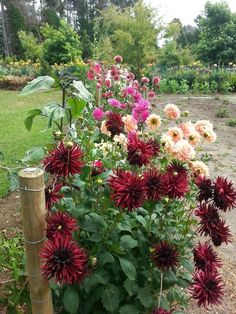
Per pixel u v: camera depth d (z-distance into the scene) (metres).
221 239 1.68
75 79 2.06
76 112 2.05
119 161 2.01
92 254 1.69
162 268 1.62
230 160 5.82
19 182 1.43
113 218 1.79
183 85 14.92
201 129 2.15
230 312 2.34
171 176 1.63
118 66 7.03
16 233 3.01
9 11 32.44
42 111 2.00
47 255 1.37
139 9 16.62
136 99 4.50
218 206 1.71
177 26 18.81
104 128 2.17
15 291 1.86
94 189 1.87
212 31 21.91
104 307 1.70
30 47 23.58
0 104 10.55
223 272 2.76
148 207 1.78
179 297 1.94
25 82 15.08
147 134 2.20
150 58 16.98
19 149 5.57
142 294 1.74
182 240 1.92
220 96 13.95
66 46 19.69
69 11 41.34
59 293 1.74
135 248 1.90
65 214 1.59
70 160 1.50
